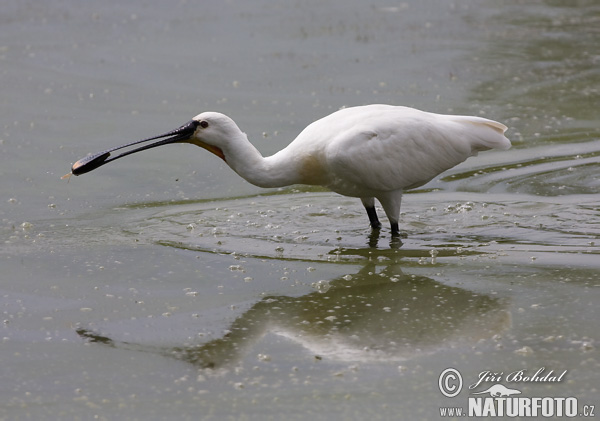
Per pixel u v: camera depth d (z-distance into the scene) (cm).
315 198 1479
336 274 1162
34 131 1786
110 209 1434
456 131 1298
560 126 1761
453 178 1530
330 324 1019
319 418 830
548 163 1576
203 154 1694
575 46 2311
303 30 2511
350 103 1925
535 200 1412
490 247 1238
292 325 1019
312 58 2250
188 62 2236
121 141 1739
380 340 977
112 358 951
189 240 1292
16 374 920
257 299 1088
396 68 2159
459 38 2414
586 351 936
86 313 1059
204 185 1541
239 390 883
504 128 1316
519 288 1098
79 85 2073
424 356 940
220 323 1025
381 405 850
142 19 2648
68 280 1155
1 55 2291
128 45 2381
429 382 890
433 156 1284
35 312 1062
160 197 1488
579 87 1991
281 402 859
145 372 922
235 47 2359
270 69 2170
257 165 1259
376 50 2308
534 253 1208
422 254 1224
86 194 1498
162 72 2164
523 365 915
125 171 1605
